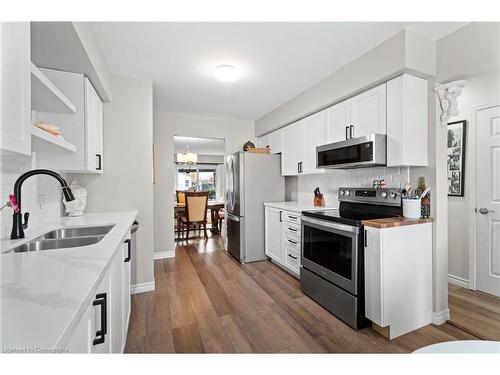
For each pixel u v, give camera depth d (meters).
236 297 2.44
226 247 4.29
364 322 1.90
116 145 2.52
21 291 0.64
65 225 1.71
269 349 1.65
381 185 2.35
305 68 2.42
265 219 3.65
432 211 1.96
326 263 2.20
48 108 1.67
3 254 0.96
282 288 2.65
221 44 1.99
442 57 1.90
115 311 1.17
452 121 2.64
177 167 8.64
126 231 1.51
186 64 2.33
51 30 1.36
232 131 4.40
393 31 1.84
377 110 2.12
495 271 2.35
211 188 8.94
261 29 1.80
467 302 2.25
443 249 1.97
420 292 1.90
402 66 1.82
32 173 1.29
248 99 3.36
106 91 2.24
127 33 1.82
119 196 2.53
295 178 3.91
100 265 0.85
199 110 3.87
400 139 1.91
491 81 2.34
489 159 2.37
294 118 3.28
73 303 0.58
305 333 1.83
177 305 2.28
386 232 1.75
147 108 2.64
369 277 1.82
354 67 2.27
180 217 5.23
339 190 2.83
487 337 1.77
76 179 2.39
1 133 0.77
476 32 1.70
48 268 0.82
